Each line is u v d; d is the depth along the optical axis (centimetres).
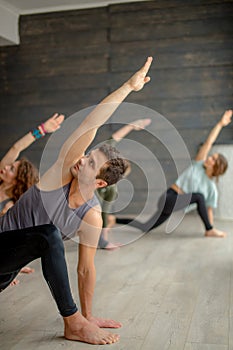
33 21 712
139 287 329
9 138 733
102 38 696
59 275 229
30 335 247
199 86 671
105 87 700
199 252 432
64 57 709
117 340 237
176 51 675
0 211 324
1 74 728
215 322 260
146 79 243
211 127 670
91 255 249
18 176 325
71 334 238
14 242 227
